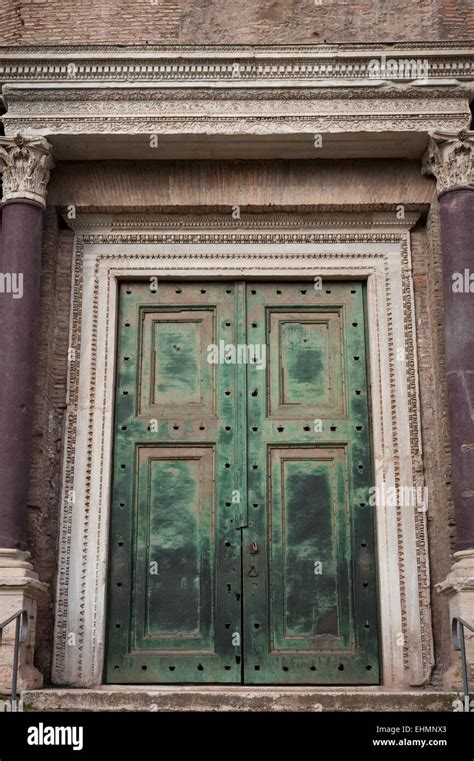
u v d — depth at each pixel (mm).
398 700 7141
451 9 9898
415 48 9273
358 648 8711
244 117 9250
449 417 8625
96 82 9297
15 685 7098
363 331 9672
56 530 8961
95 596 8734
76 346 9469
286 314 9750
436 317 9328
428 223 9672
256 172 9703
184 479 9250
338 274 9703
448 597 8242
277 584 8930
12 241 8977
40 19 9977
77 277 9680
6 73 9312
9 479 8367
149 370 9586
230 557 8969
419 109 9258
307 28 9906
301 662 8672
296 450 9328
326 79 9289
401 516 8977
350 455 9281
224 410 9414
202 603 8883
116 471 9250
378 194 9656
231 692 7262
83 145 9391
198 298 9773
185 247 9773
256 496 9156
